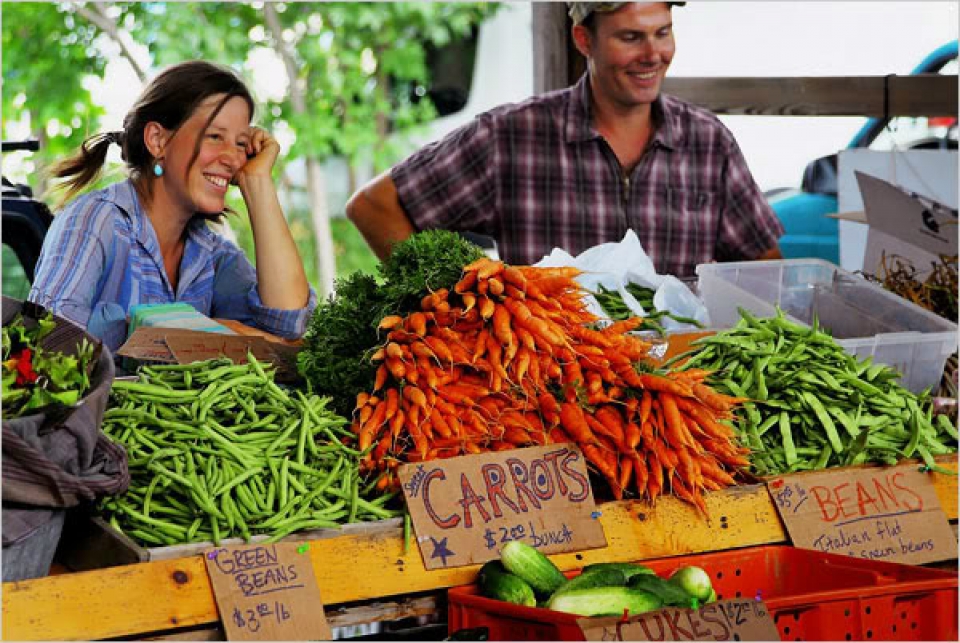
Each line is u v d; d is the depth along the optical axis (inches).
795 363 138.1
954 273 201.3
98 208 152.0
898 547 128.8
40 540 97.2
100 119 484.4
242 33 500.4
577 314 123.4
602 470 119.9
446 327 118.3
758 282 176.4
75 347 109.1
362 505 110.2
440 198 207.5
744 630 101.2
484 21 489.1
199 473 107.2
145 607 95.3
